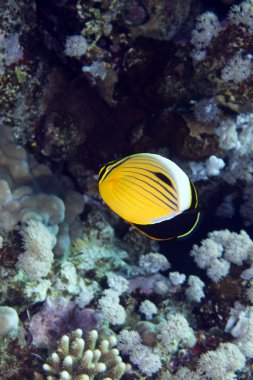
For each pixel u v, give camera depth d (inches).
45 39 43.7
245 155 46.8
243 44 36.4
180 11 39.4
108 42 40.8
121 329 36.8
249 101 38.2
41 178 43.5
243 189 50.9
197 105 40.1
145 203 24.1
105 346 33.1
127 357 34.5
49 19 42.2
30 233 34.5
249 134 44.4
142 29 39.9
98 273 40.8
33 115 44.4
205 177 43.3
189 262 44.8
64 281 37.2
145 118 43.8
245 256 37.7
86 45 40.7
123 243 49.3
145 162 24.2
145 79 41.5
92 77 42.8
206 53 37.8
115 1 38.9
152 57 40.6
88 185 48.6
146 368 33.4
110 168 24.7
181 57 39.5
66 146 45.4
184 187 24.1
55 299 36.3
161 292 39.1
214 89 38.6
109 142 45.9
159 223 24.4
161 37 40.2
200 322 38.4
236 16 36.3
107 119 45.4
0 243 33.7
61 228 40.5
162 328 34.3
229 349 33.8
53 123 44.4
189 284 38.2
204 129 40.0
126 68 41.2
